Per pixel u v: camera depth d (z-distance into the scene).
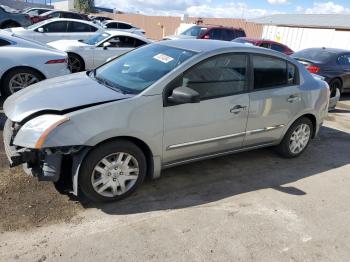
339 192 4.48
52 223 3.36
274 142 5.08
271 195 4.24
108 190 3.73
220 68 4.21
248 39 14.40
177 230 3.41
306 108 5.18
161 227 3.44
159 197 3.97
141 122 3.65
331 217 3.88
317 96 5.32
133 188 3.86
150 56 4.42
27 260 2.88
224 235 3.39
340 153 5.90
